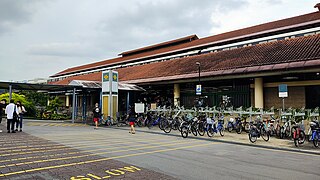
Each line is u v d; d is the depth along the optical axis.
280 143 12.41
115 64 39.34
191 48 29.36
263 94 19.03
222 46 26.50
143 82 24.27
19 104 15.12
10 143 10.78
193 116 18.19
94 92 25.77
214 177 6.48
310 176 6.77
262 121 14.76
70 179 5.96
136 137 14.03
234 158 8.94
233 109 18.20
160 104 25.80
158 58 33.19
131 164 7.59
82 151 9.41
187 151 10.09
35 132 15.02
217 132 15.87
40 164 7.30
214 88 21.83
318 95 16.89
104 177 6.19
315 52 16.00
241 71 17.53
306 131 13.90
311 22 20.75
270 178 6.52
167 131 16.53
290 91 18.05
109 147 10.50
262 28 25.64
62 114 28.70
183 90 23.81
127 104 24.05
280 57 17.36
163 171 6.89
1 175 6.19
